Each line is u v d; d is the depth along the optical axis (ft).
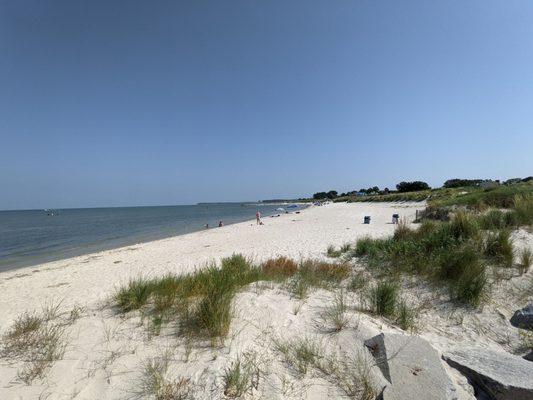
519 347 12.32
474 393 8.98
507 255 19.39
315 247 39.96
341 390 8.67
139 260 45.85
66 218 231.71
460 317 14.61
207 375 9.02
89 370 9.78
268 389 8.55
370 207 152.66
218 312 12.25
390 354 9.77
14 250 68.49
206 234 79.10
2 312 20.38
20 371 9.86
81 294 25.32
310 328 12.35
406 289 18.26
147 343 11.29
